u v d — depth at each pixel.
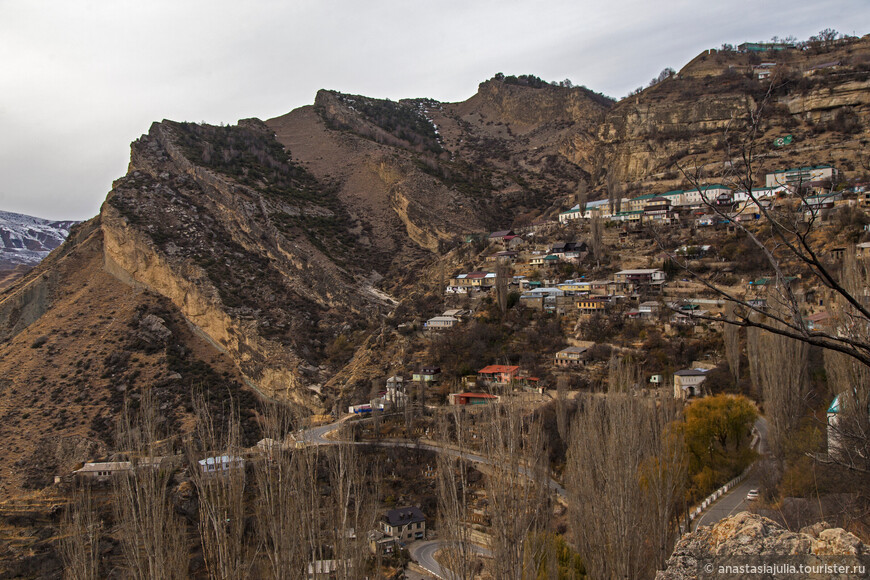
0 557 48.91
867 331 17.94
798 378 45.91
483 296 102.75
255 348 105.44
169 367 102.25
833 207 85.88
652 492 32.25
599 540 30.61
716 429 51.53
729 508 42.19
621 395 37.78
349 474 34.72
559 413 58.44
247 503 33.66
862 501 22.70
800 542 12.04
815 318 56.91
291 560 26.88
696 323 79.19
